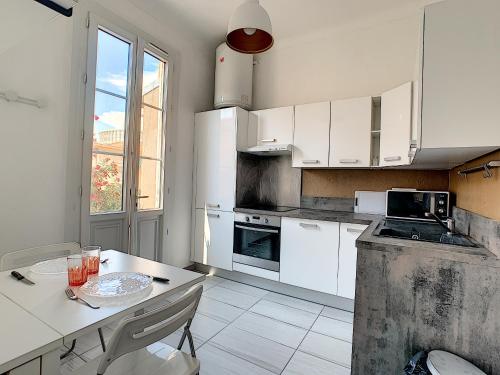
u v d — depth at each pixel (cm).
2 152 177
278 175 333
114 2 236
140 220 267
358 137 256
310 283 251
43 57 192
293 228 260
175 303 94
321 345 191
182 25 297
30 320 85
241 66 316
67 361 165
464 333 123
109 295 102
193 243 328
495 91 113
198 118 326
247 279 301
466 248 130
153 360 111
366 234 163
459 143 118
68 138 208
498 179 122
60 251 167
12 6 148
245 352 181
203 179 321
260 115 311
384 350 137
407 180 268
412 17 263
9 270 129
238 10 150
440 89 120
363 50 287
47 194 198
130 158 252
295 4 257
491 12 113
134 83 254
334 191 302
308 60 316
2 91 173
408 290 132
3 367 65
